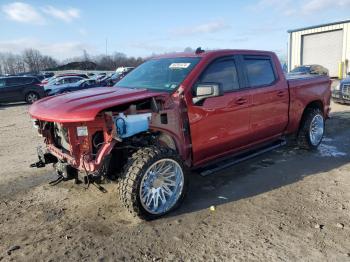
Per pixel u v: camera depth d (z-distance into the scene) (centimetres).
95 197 493
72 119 376
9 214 454
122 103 394
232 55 521
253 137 554
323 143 743
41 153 482
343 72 2942
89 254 357
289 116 617
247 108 525
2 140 928
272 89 570
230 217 422
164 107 430
